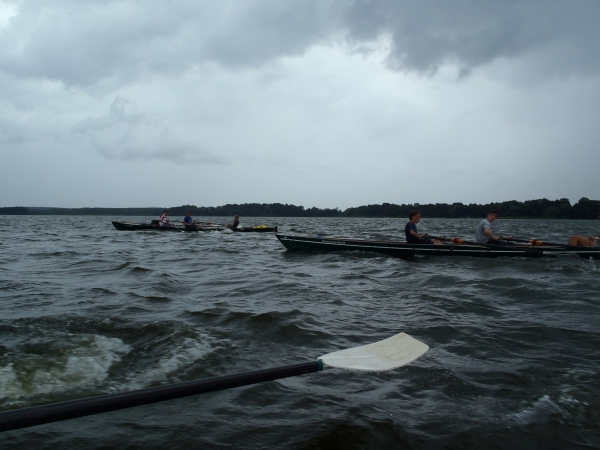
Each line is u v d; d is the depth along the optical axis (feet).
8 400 10.34
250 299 21.26
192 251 47.55
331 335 15.42
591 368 12.14
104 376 11.80
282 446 8.45
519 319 17.37
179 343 14.33
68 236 77.00
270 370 8.80
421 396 10.57
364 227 142.20
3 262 36.60
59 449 8.34
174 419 9.53
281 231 108.27
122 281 26.17
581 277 28.12
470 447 8.46
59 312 18.25
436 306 19.75
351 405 10.09
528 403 10.13
